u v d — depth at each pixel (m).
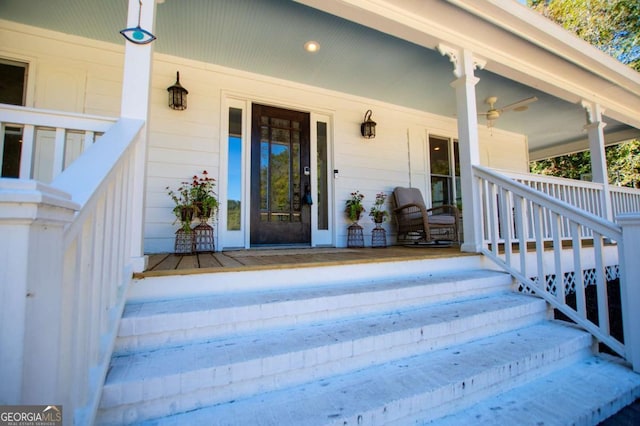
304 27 3.01
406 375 1.40
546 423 1.26
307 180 4.32
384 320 1.78
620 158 10.06
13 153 2.90
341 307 1.79
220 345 1.41
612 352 2.09
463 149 3.07
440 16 2.74
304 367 1.34
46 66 3.08
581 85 4.04
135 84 1.85
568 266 3.36
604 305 1.94
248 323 1.56
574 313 2.10
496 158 6.38
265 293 1.86
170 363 1.22
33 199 0.57
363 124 4.62
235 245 3.83
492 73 3.95
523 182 3.52
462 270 2.75
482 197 2.96
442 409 1.29
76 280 0.84
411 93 4.58
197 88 3.67
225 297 1.75
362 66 3.78
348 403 1.18
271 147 4.12
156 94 3.48
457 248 3.90
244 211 3.89
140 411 1.09
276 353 1.31
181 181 3.54
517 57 3.35
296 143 4.29
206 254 3.09
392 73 3.96
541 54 3.32
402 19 2.64
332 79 4.13
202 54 3.51
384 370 1.46
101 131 1.76
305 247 4.14
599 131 4.29
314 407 1.16
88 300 0.92
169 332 1.41
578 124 6.02
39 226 0.61
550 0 11.41
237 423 1.07
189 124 3.61
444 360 1.56
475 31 2.95
